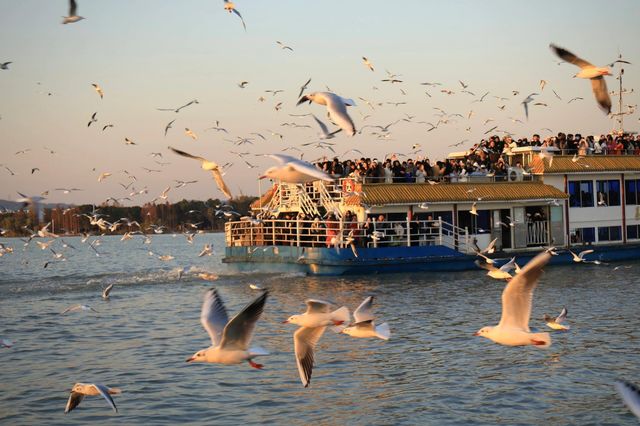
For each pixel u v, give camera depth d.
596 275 47.41
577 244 54.97
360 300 38.28
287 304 37.81
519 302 14.07
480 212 52.03
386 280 45.16
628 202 57.81
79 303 40.53
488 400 22.28
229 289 43.69
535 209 54.75
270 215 52.28
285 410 21.67
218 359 14.32
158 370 26.14
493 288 41.81
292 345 29.09
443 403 22.06
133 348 29.84
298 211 50.91
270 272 49.97
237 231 53.56
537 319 33.53
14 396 23.50
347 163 52.09
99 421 21.14
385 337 16.22
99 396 23.31
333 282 44.56
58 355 28.89
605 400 22.11
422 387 23.58
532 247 53.59
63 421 21.20
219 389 23.73
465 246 50.94
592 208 56.09
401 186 49.62
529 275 13.85
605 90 13.93
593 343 28.75
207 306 14.80
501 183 52.84
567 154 56.38
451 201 49.78
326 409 21.72
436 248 48.94
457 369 25.50
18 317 36.69
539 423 20.42
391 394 22.92
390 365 26.11
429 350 28.05
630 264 53.25
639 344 28.50
